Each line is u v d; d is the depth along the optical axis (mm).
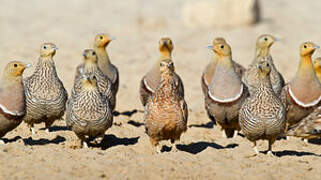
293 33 34344
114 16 39344
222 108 14688
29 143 13125
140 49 30031
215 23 36719
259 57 16031
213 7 36781
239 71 17156
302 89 14945
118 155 11398
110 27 35688
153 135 12648
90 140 13711
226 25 36625
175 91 12320
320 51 29391
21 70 12367
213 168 10820
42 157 11070
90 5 42875
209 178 10312
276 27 36031
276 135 12492
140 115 17547
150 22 36719
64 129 15164
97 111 12516
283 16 39625
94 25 36031
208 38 33125
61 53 27219
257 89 12336
